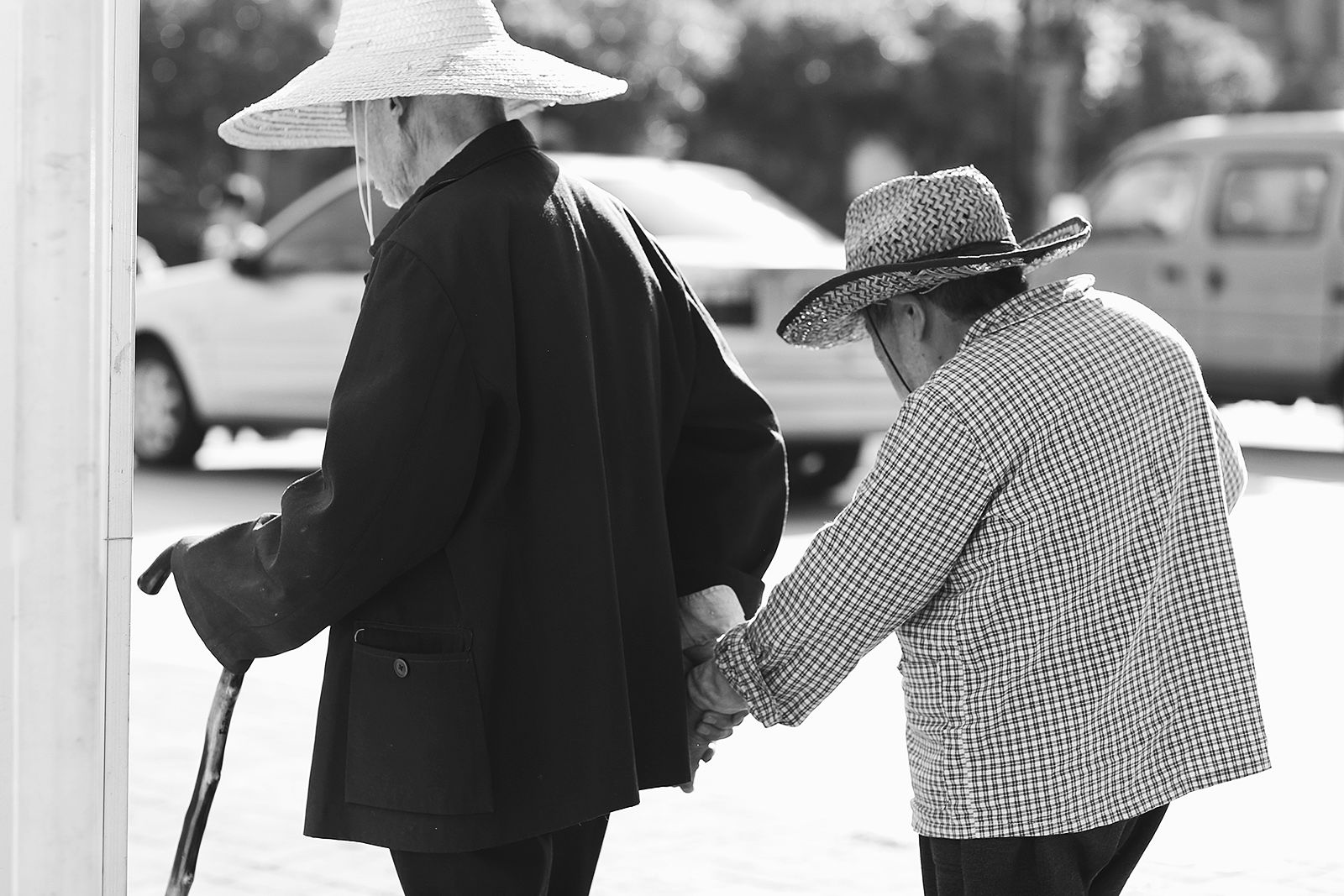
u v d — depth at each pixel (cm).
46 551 505
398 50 615
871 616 572
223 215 3494
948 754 571
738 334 1919
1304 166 2723
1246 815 1052
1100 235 2930
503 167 607
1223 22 9875
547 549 588
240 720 1247
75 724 511
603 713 589
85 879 515
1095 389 565
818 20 6481
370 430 558
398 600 588
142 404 2478
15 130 498
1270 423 3158
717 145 6366
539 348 588
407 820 577
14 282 502
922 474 558
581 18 5675
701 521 676
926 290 593
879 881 941
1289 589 1697
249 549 584
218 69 5466
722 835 1020
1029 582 560
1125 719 570
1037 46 4478
